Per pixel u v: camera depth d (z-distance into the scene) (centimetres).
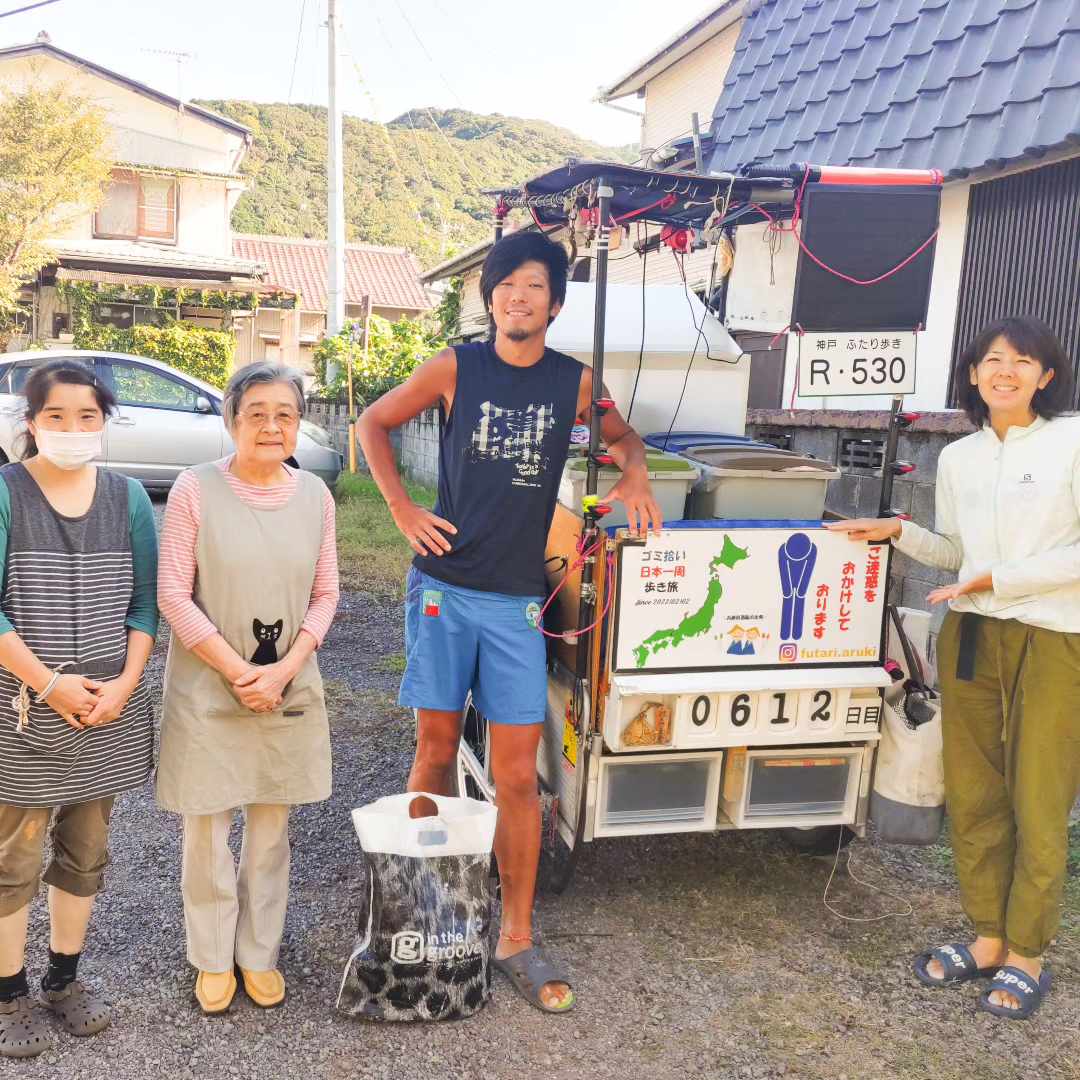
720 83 1095
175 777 243
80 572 227
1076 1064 243
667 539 272
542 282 262
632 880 331
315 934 291
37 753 222
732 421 375
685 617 277
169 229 2164
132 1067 231
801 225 289
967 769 277
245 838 264
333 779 405
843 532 285
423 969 247
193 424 966
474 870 251
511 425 265
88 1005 245
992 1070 240
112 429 935
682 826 294
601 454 279
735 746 287
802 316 293
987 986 273
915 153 574
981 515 272
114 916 296
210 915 250
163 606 238
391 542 865
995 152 515
